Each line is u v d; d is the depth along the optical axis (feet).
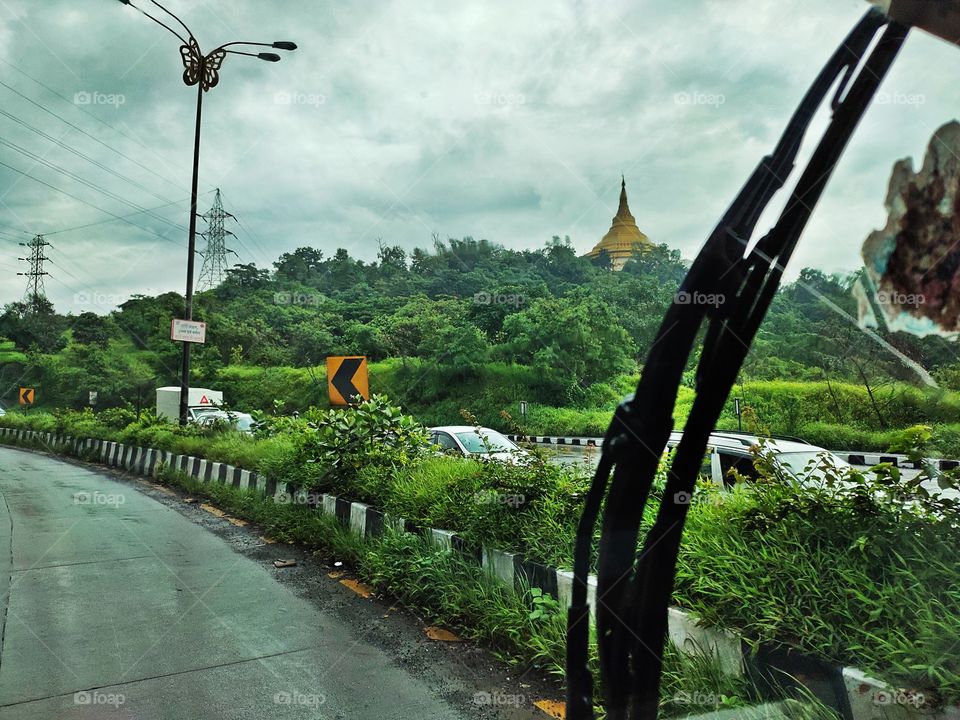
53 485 40.45
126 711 10.53
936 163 4.18
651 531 4.05
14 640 13.70
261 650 13.14
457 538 15.80
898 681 7.70
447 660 12.57
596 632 4.10
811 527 10.51
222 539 23.72
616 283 107.45
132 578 18.44
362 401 25.54
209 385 140.15
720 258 3.82
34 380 163.02
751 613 9.68
